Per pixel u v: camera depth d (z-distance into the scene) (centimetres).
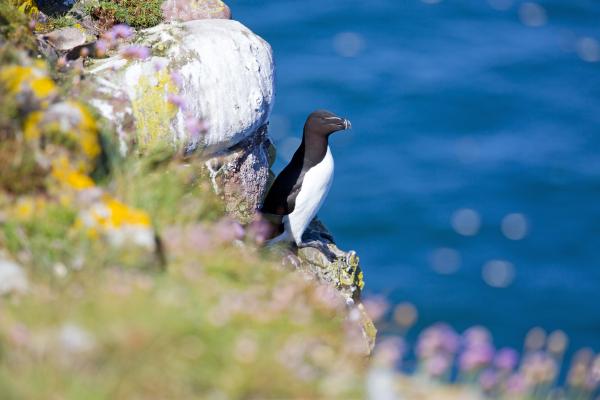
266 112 1305
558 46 8069
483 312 4869
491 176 6131
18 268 864
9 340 756
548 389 883
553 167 6234
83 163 984
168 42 1234
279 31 7956
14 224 892
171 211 1027
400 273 5203
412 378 856
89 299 820
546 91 7319
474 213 5731
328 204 5734
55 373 729
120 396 728
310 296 1043
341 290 1344
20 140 942
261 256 1141
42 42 1204
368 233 5544
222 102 1234
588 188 6028
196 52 1230
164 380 746
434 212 5716
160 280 868
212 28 1279
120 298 814
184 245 946
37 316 794
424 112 6881
